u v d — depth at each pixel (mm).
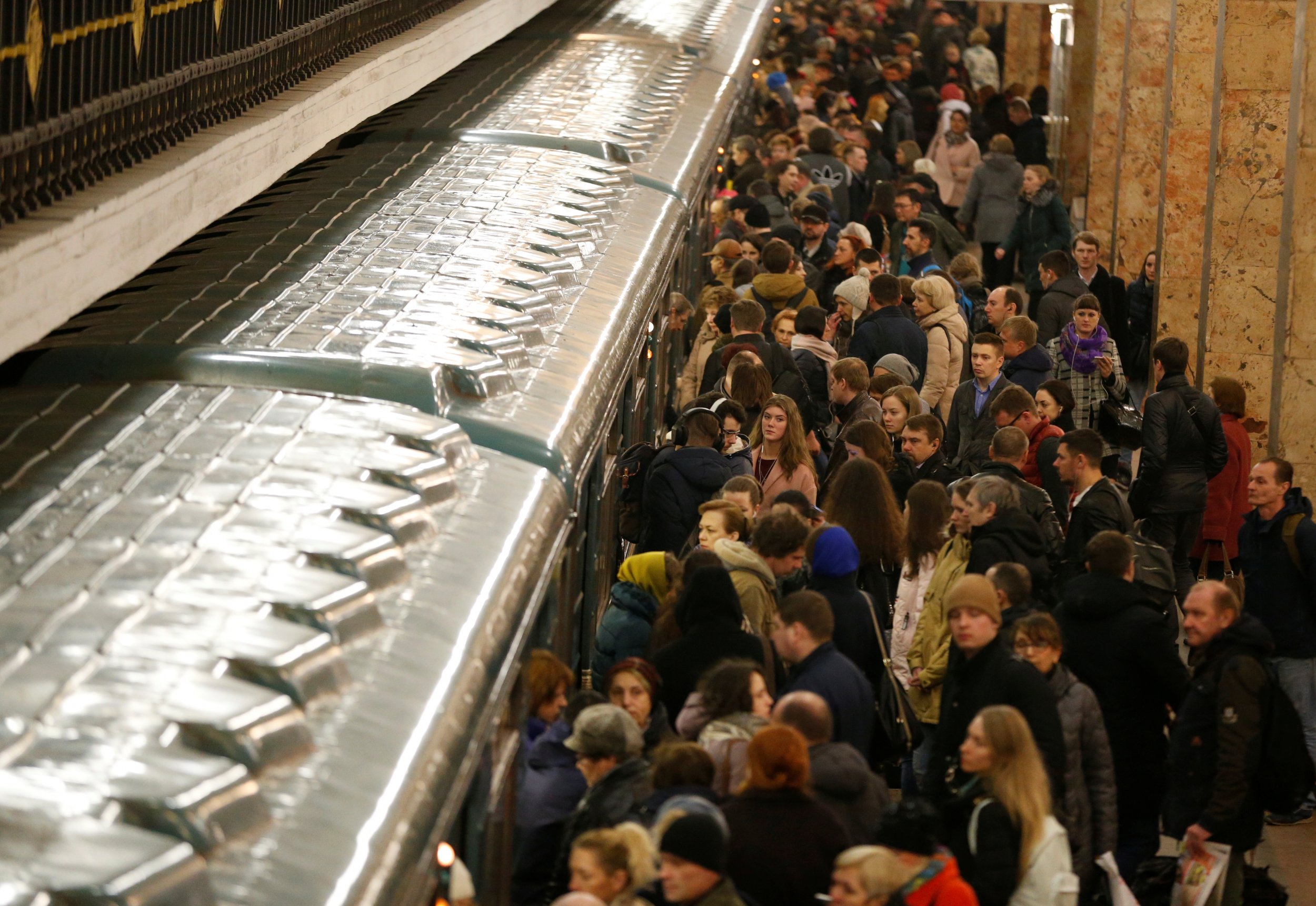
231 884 7055
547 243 20469
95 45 11852
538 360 16281
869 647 16297
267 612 9070
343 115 18406
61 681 7961
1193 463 24859
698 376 29078
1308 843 19375
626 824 10391
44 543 9547
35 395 12820
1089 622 15945
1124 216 48312
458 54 25109
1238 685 15062
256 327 14992
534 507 12727
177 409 12531
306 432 12078
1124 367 36812
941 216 41125
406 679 9266
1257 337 32938
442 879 8992
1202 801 15359
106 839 6891
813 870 11133
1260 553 19625
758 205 36094
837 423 25516
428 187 23141
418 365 14031
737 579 16453
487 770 10344
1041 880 12336
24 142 10078
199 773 7453
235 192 14422
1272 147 32250
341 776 8125
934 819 11188
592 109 32406
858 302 29594
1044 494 19703
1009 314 29484
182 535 9906
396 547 10516
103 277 11008
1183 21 38469
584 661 17578
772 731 11406
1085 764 14859
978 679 14320
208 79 14672
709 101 38781
